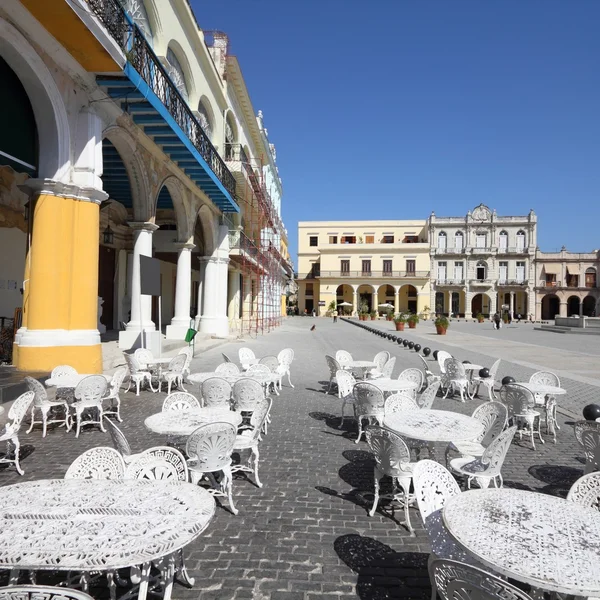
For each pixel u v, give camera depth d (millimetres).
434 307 61625
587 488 3000
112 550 2104
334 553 3275
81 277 8336
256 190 23188
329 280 62719
